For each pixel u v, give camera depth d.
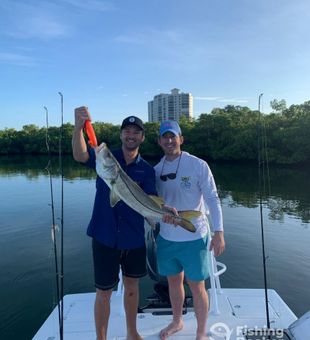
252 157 51.22
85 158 3.27
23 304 7.13
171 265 3.65
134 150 3.39
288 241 11.20
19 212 15.91
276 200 19.23
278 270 8.73
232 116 58.88
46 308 6.97
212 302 4.07
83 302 4.35
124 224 3.26
